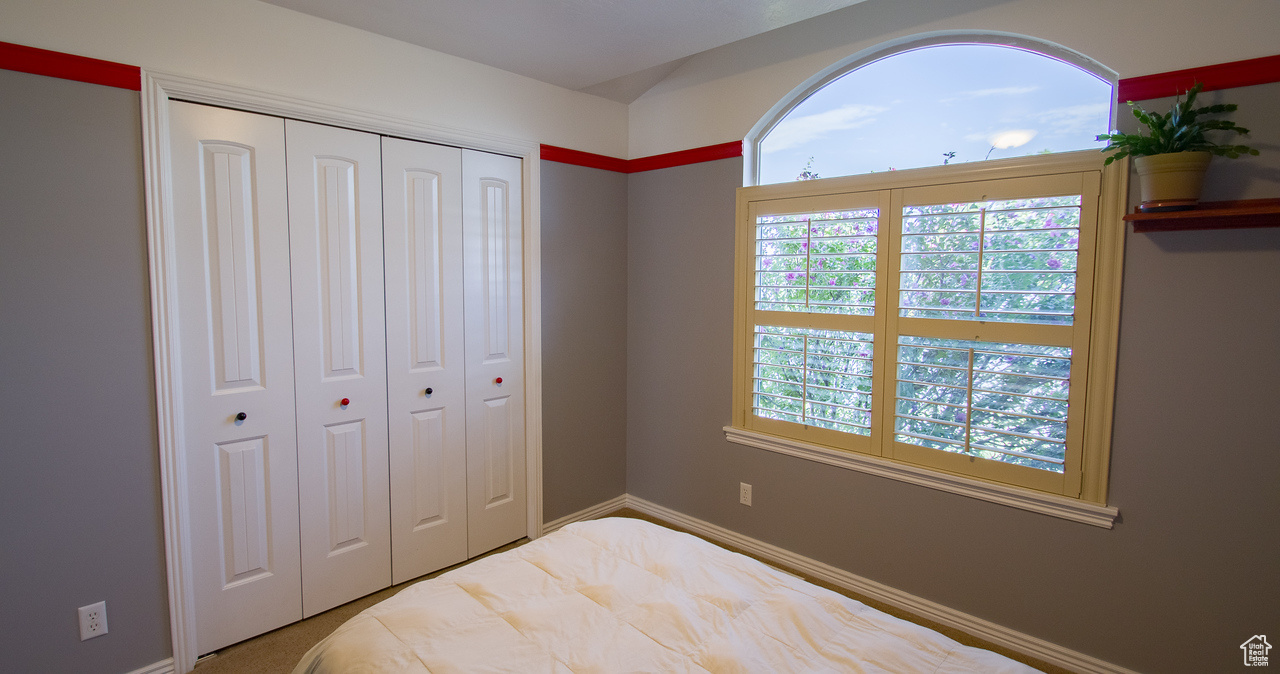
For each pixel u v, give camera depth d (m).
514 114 2.76
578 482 3.21
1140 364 1.84
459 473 2.71
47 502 1.74
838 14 2.41
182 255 1.93
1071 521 1.98
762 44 2.67
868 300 2.41
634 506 3.43
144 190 1.83
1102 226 1.87
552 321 3.00
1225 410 1.72
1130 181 1.81
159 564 1.94
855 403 2.48
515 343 2.88
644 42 2.38
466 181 2.63
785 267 2.66
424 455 2.58
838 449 2.53
